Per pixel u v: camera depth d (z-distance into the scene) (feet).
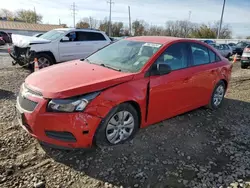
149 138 12.14
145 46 13.26
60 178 9.05
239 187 8.95
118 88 10.42
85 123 9.48
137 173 9.47
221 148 11.69
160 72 11.74
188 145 11.78
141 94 11.19
